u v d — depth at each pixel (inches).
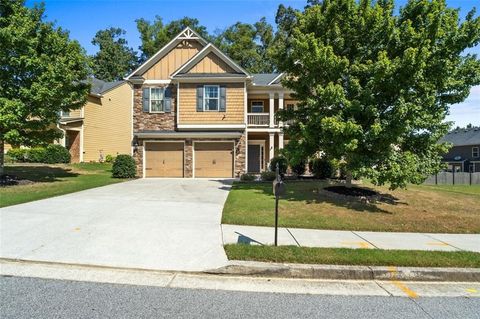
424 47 343.0
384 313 142.9
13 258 201.8
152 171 756.0
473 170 1642.5
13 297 151.1
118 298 151.9
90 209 344.2
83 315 134.3
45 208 344.8
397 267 190.7
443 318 139.3
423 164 393.1
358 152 385.4
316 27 430.6
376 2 431.8
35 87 480.4
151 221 298.0
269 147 844.6
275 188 223.5
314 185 565.9
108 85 1155.9
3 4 496.7
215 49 756.6
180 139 753.6
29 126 515.8
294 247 218.2
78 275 180.4
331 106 386.6
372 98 367.9
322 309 145.2
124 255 209.3
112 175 716.0
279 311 141.9
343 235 268.5
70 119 923.4
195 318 133.3
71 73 528.4
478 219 341.4
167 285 168.9
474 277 187.3
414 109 348.8
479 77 395.2
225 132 751.1
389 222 318.7
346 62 380.2
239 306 146.1
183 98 755.4
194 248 223.5
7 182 528.7
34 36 521.0
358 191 453.7
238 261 195.8
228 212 339.0
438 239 265.6
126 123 1203.9
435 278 186.2
